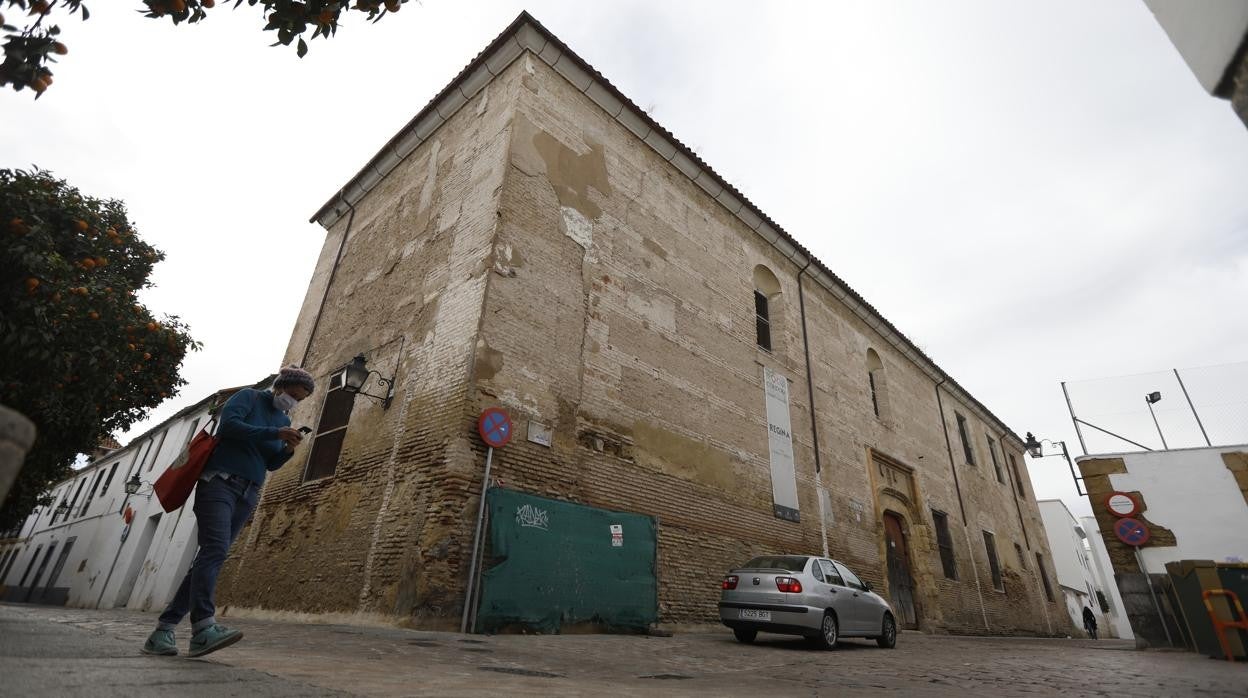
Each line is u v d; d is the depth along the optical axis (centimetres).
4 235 729
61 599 2336
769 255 1666
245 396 368
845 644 988
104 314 856
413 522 824
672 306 1262
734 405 1312
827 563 947
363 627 730
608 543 927
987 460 2519
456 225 1108
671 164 1423
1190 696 454
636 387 1112
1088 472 1363
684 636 936
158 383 1081
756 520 1239
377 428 1005
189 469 342
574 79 1248
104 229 959
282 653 391
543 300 1012
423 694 258
